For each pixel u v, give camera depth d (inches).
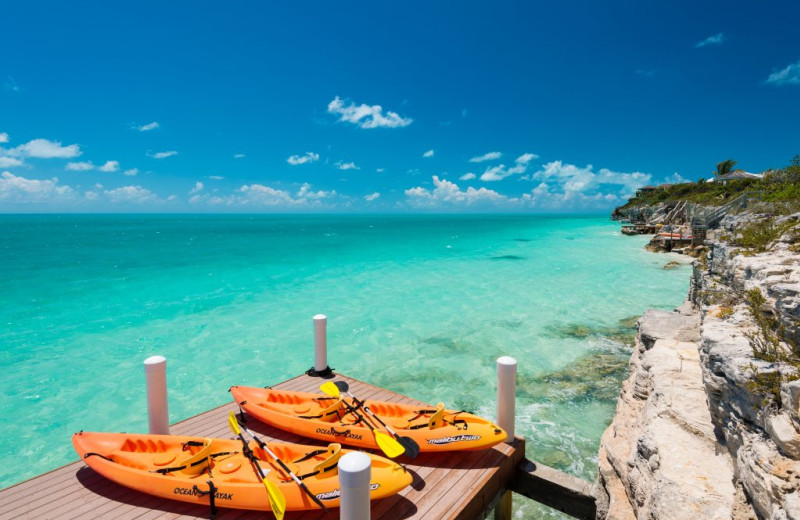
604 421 364.2
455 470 220.5
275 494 176.7
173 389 423.5
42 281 923.4
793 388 128.6
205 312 680.4
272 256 1412.4
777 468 121.1
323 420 253.9
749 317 202.1
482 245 1863.9
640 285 894.4
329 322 632.4
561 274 1031.0
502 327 608.1
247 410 266.5
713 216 1252.5
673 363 246.1
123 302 739.4
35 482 204.4
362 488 145.5
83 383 430.9
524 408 385.4
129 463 209.0
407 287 877.2
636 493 180.7
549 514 271.6
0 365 469.7
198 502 186.5
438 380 445.7
